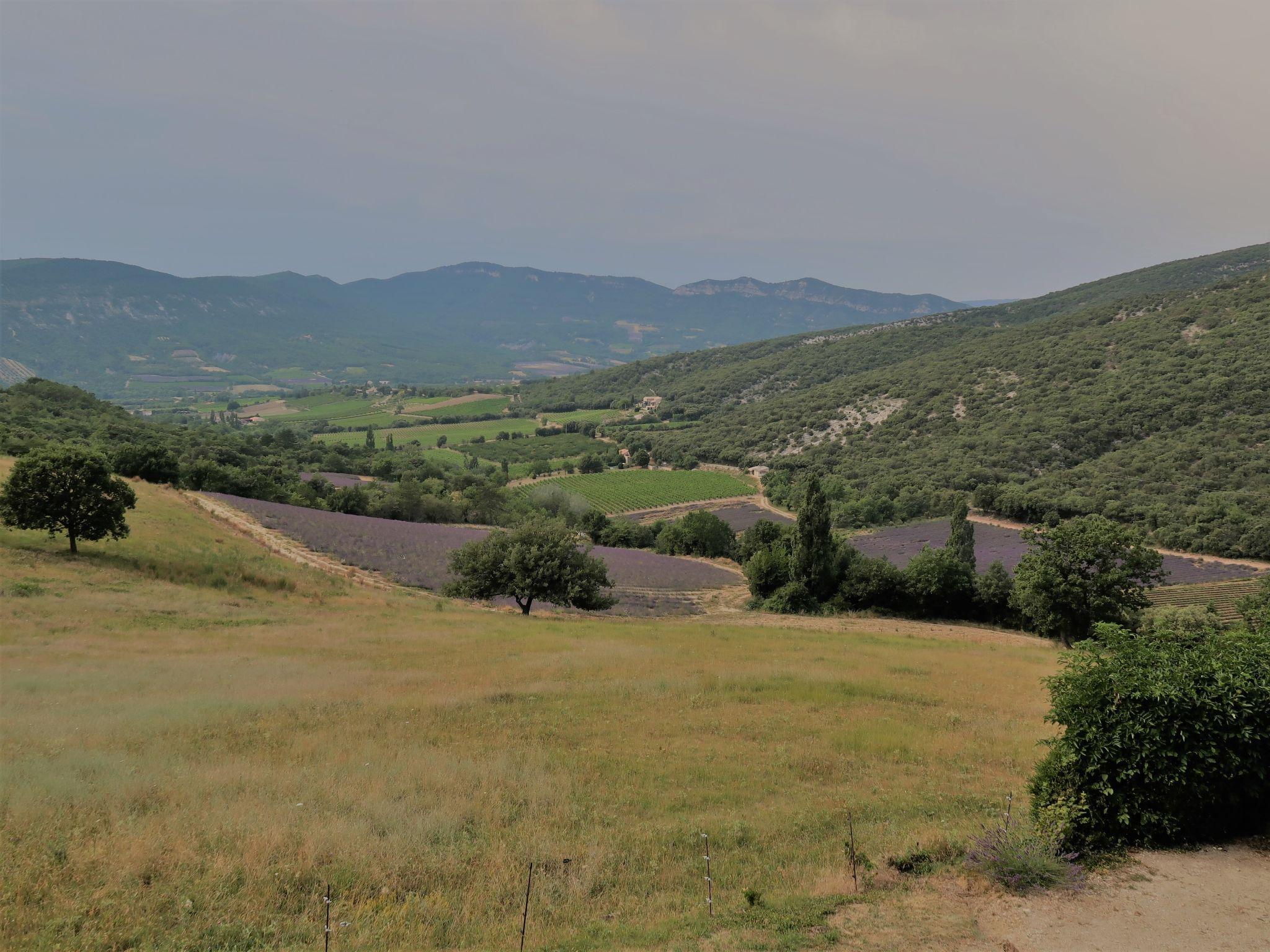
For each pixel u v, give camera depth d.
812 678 25.86
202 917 8.12
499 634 35.72
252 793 12.02
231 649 27.64
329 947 7.64
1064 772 10.95
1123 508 96.44
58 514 41.25
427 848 10.16
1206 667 10.41
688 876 9.99
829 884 9.38
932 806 13.26
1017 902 8.79
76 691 19.27
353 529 74.25
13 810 10.45
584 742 17.17
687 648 33.53
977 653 36.81
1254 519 84.31
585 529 110.00
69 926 7.66
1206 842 10.29
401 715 18.64
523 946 7.75
